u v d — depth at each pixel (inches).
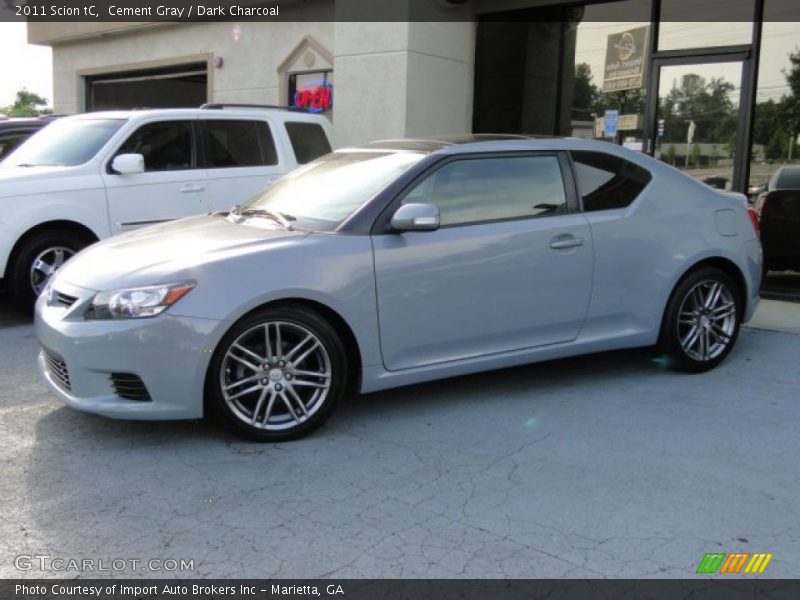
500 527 134.6
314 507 141.8
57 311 169.5
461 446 170.1
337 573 120.8
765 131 343.3
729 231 223.0
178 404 160.7
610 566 122.6
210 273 162.2
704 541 130.2
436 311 182.7
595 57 401.1
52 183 280.7
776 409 194.1
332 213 185.6
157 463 160.1
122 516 138.1
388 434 176.9
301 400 172.9
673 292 215.2
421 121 416.5
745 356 240.5
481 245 186.4
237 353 165.0
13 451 165.9
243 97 555.2
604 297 204.5
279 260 167.2
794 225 327.6
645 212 210.4
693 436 176.4
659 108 376.8
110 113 319.6
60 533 132.1
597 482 152.3
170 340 157.9
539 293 195.0
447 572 121.0
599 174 209.0
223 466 158.9
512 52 430.0
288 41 520.1
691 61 363.6
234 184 322.7
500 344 193.6
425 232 181.8
